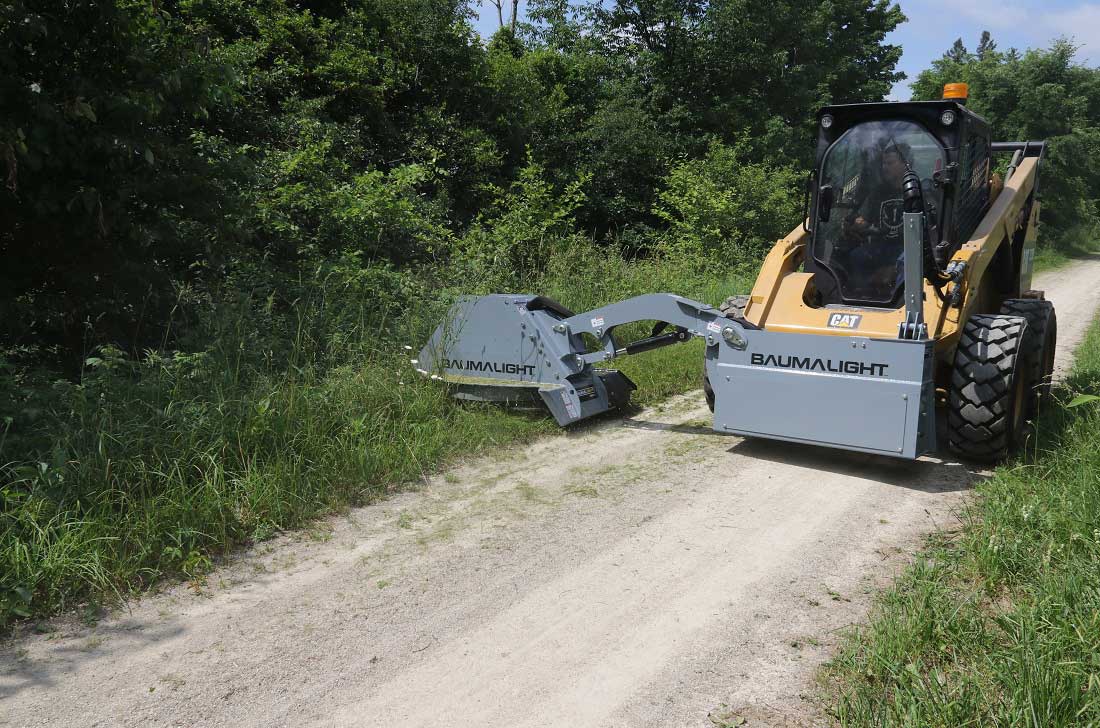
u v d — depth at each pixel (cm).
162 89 571
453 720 277
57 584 352
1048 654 276
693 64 2147
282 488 458
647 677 302
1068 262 2780
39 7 521
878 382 505
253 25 1248
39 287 580
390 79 1381
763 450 587
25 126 500
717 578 383
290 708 283
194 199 616
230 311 627
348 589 372
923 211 504
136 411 479
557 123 1842
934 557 393
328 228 915
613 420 667
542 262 1116
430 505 476
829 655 314
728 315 624
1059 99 3225
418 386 632
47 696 287
